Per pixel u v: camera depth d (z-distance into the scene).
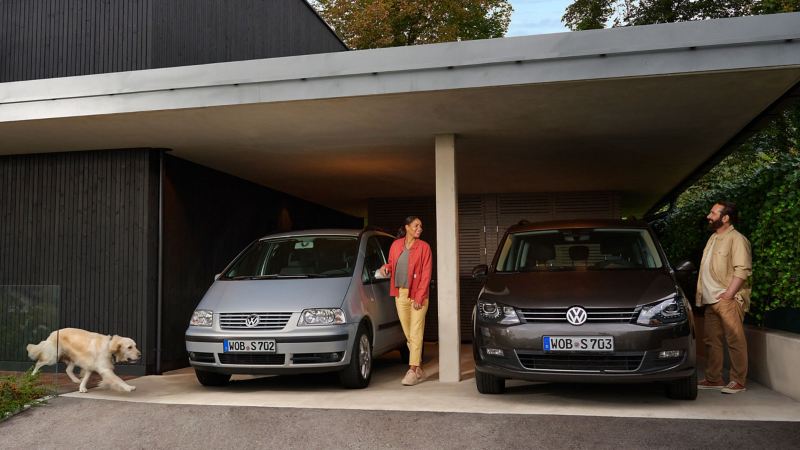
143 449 4.59
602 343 5.02
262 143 7.62
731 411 4.99
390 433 4.63
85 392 6.16
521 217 12.12
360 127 6.86
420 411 5.10
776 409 5.06
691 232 8.96
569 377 5.06
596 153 8.37
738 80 5.33
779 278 5.95
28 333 6.51
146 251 7.79
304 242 7.46
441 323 6.91
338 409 5.23
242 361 6.07
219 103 5.93
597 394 5.77
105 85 6.17
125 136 7.23
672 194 12.37
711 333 6.09
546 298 5.30
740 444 4.19
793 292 5.80
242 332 6.05
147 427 4.97
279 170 9.43
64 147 7.85
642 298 5.16
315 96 5.73
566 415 4.85
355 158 8.59
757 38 4.94
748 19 4.96
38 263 8.19
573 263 6.21
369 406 5.37
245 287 6.63
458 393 6.00
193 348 6.22
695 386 5.35
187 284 8.43
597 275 5.71
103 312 7.89
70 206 8.12
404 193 11.98
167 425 4.99
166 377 7.45
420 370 6.75
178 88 6.01
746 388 6.00
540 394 5.82
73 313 8.01
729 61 5.01
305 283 6.54
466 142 7.63
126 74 6.14
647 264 6.04
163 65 8.70
